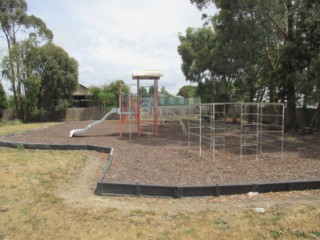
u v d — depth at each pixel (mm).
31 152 10477
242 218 4430
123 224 4289
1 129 21062
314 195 5520
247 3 14508
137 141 12539
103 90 33719
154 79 14438
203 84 30172
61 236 3965
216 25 18188
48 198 5500
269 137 13703
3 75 28438
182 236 3908
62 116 31125
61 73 29484
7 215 4668
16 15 29719
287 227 4109
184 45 30484
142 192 5559
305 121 17016
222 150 10062
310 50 13133
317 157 8852
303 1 12672
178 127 19484
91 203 5211
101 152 10383
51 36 31406
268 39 15508
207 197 5453
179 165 7746
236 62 18016
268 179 6301
